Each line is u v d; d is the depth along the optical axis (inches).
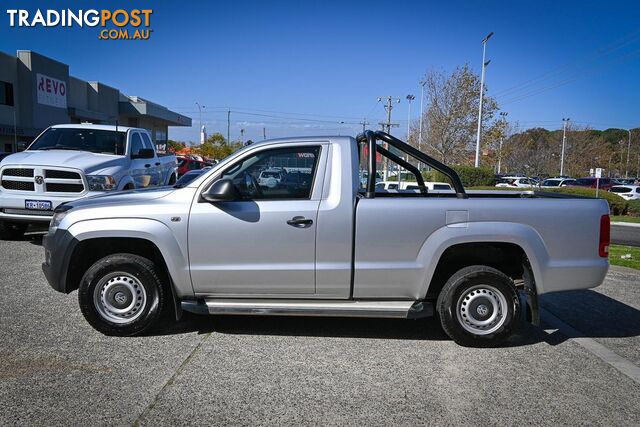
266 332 207.2
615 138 4207.7
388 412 144.4
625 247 514.6
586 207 191.2
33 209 343.3
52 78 1389.0
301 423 137.6
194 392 153.8
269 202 190.4
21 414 138.7
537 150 2812.5
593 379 169.0
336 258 189.2
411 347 194.2
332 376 167.2
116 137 406.9
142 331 197.0
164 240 189.5
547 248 189.3
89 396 149.6
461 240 187.9
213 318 223.1
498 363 180.7
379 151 244.1
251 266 189.9
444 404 149.8
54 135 404.2
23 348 183.9
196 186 193.6
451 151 1544.0
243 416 140.7
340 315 190.7
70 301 239.5
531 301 189.9
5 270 295.3
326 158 192.5
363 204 188.7
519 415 144.3
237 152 194.9
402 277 189.9
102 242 200.4
